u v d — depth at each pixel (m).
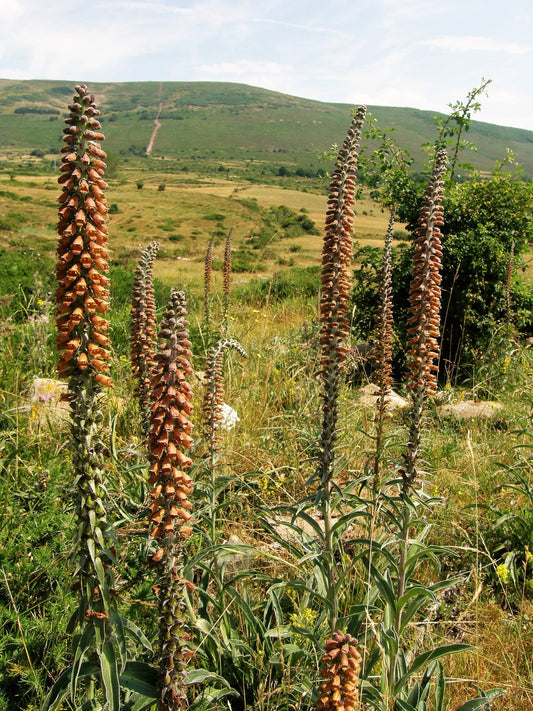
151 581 3.47
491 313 10.30
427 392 3.39
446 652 2.88
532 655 3.59
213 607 3.64
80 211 2.22
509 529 4.79
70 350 2.26
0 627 3.23
